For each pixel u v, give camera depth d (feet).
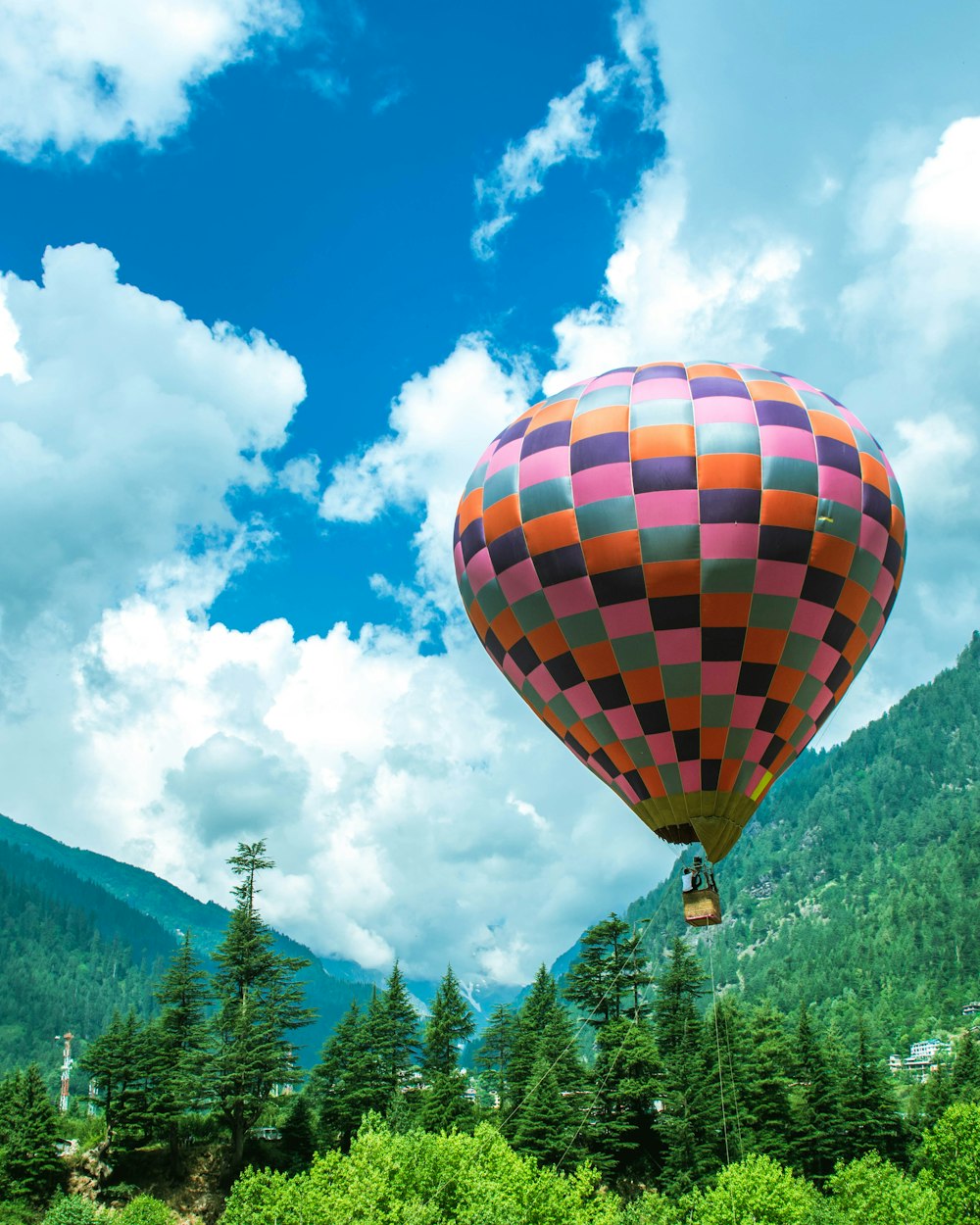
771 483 110.63
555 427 117.70
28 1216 224.74
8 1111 241.55
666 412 113.29
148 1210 217.36
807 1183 220.84
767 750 115.14
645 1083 252.01
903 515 120.67
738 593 110.32
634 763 116.16
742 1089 258.16
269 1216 169.48
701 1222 194.29
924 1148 225.76
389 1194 168.55
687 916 112.37
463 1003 304.71
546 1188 183.52
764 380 118.11
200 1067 249.75
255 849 279.49
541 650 118.42
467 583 126.93
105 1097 252.21
